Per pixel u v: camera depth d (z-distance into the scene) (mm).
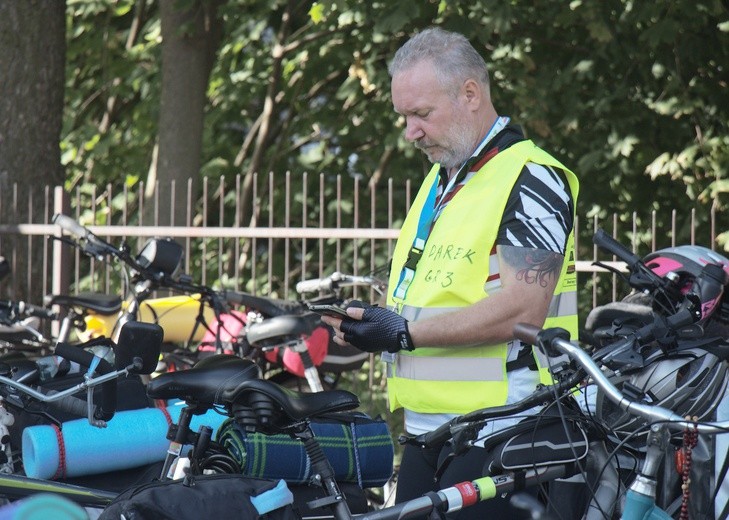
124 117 32344
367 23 23781
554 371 6281
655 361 6785
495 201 6926
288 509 6332
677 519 6828
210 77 29094
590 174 24672
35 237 21406
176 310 12750
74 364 8891
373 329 6879
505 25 21531
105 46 31281
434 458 7523
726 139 23438
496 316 6719
